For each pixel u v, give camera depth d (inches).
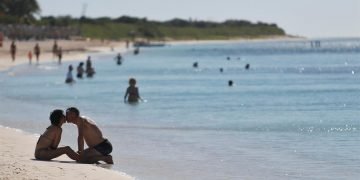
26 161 660.7
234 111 1234.6
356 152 769.6
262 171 669.3
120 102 1430.9
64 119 707.4
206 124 1039.6
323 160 725.3
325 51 6215.6
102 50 5378.9
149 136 909.2
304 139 870.4
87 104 1389.0
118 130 974.4
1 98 1526.8
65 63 3346.5
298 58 4471.0
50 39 6599.4
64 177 581.0
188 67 3225.9
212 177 642.2
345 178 634.8
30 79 2204.7
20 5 7751.0
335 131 939.3
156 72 2787.9
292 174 655.1
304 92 1679.4
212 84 2038.6
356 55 4972.9
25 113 1202.6
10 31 5964.6
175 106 1338.6
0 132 888.3
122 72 2768.2
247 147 812.6
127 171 668.1
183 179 633.6
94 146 704.4
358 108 1255.5
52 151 689.6
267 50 6628.9
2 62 3181.6
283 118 1109.7
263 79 2278.5
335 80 2160.4
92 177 591.5
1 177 567.2
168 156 753.0
